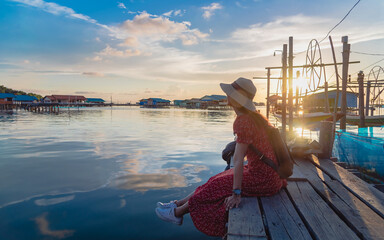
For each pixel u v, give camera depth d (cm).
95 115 4316
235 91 231
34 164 750
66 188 530
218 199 254
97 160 813
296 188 312
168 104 11912
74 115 4297
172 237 334
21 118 3338
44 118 3350
